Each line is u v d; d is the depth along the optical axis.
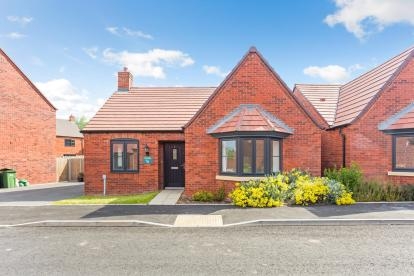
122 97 17.30
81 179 24.25
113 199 11.96
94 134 14.77
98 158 14.74
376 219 8.36
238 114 12.54
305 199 10.30
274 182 10.70
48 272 5.28
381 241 6.79
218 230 7.80
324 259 5.77
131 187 14.74
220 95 12.91
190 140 12.78
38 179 21.92
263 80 12.89
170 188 15.22
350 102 15.12
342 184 10.98
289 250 6.27
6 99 19.36
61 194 15.01
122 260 5.80
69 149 39.22
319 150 12.63
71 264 5.62
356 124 12.73
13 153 19.88
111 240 7.05
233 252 6.19
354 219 8.38
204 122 12.83
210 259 5.82
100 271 5.30
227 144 12.45
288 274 5.12
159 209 9.98
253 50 12.97
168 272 5.23
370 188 11.30
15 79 20.09
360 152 12.70
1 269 5.43
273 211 9.45
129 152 14.90
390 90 12.82
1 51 19.03
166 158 15.41
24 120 20.78
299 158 12.62
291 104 12.77
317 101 16.94
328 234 7.38
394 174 12.37
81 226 8.38
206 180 12.71
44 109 22.69
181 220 8.64
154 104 16.64
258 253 6.12
